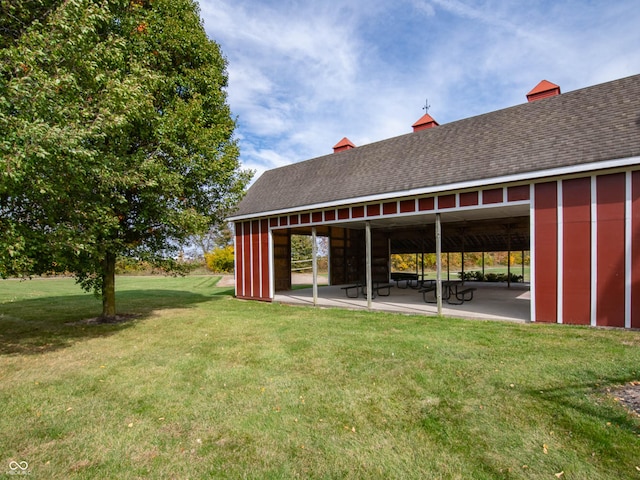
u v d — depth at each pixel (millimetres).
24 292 15805
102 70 5801
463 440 2908
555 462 2586
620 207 6078
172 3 8836
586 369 4258
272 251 12031
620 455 2629
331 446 2881
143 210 7703
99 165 5691
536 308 6969
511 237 16453
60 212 5629
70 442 3010
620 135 6195
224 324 7898
